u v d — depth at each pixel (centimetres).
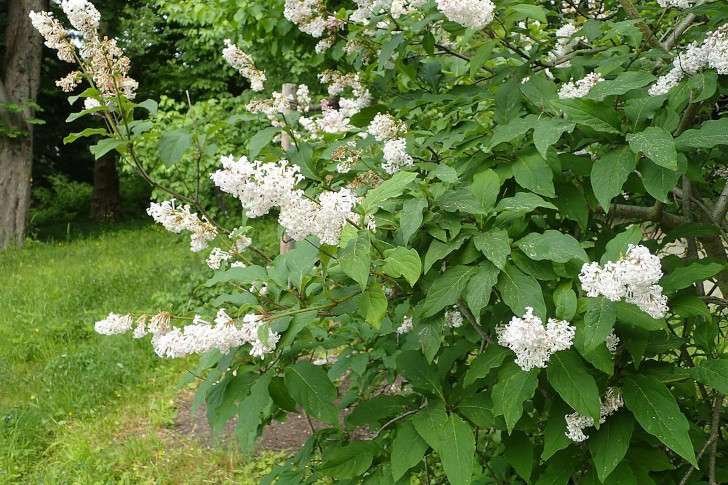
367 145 259
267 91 902
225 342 188
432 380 220
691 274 177
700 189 279
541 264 185
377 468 225
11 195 1491
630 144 177
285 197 163
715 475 212
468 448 192
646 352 192
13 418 528
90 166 2297
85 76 238
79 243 1556
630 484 185
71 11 228
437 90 300
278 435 529
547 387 208
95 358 658
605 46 280
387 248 203
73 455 480
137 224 2052
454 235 191
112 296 899
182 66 1684
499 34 262
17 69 1493
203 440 520
